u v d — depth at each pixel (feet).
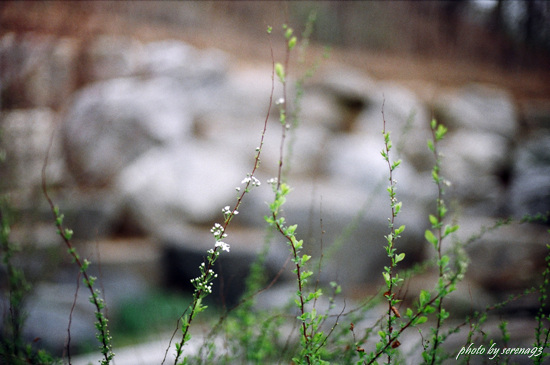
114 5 39.96
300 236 24.54
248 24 52.70
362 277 25.02
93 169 28.91
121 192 26.68
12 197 9.59
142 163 29.14
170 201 26.55
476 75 63.52
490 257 24.76
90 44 30.73
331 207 25.14
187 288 23.08
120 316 16.28
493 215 32.81
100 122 29.89
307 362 4.01
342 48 59.36
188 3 49.83
